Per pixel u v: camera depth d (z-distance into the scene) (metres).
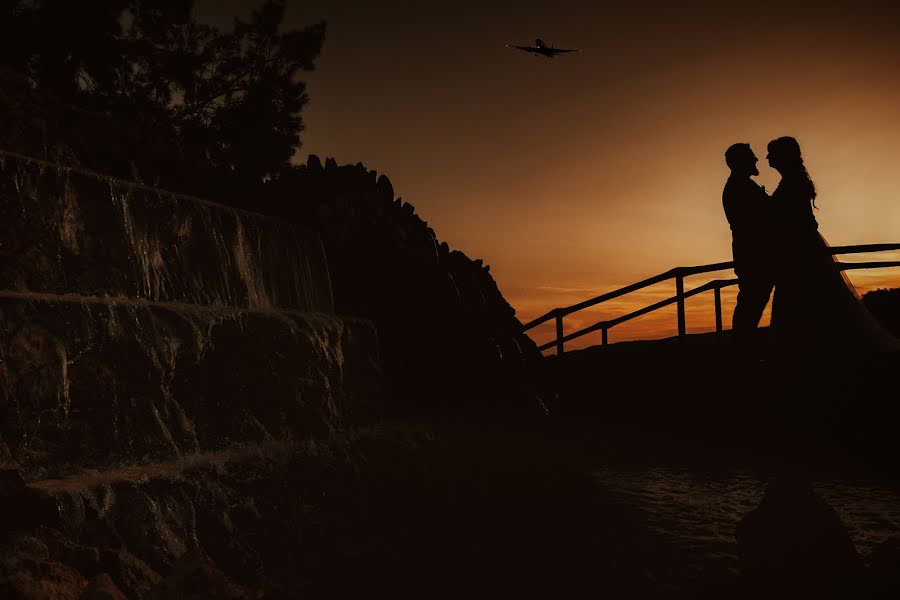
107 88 14.07
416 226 11.20
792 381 8.16
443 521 6.18
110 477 4.97
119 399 5.60
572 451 8.96
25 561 3.71
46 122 7.00
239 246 8.13
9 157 5.95
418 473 7.21
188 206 7.56
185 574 4.02
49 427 5.09
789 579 4.32
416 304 10.26
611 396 11.05
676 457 8.61
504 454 8.30
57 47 12.64
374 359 9.03
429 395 9.86
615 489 7.12
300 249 9.13
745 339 8.72
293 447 6.64
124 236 6.80
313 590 4.77
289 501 5.85
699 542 5.40
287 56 16.61
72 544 4.07
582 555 5.23
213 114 16.36
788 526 4.41
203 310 6.66
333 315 8.99
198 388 6.35
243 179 9.67
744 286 8.58
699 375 10.19
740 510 6.24
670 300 11.07
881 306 10.23
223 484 5.54
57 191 6.30
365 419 8.38
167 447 5.77
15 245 5.84
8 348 4.98
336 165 10.95
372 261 10.15
